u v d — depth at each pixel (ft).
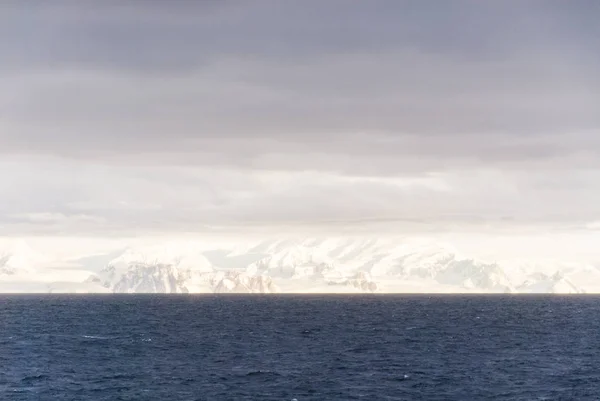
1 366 437.99
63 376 399.65
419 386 374.63
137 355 496.64
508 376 407.23
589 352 527.81
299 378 395.55
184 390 359.66
